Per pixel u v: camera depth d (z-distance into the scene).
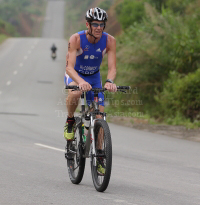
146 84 62.16
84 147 17.58
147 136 38.34
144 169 22.45
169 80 57.12
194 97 52.22
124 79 62.31
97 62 18.39
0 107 64.12
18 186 17.48
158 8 88.75
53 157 25.62
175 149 30.70
